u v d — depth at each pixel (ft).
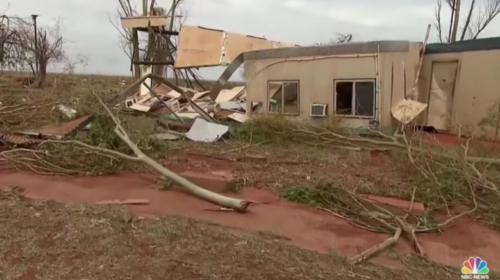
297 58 37.65
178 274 11.13
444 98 35.88
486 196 18.51
